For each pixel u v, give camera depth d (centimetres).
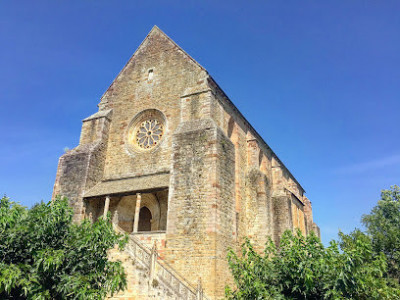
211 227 2100
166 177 2520
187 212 2209
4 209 1147
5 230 1127
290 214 3369
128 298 1748
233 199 2403
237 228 2714
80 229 1333
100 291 1212
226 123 2883
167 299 1666
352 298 1094
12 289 1127
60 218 1273
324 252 1155
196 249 2084
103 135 2970
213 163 2259
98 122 3023
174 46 3092
